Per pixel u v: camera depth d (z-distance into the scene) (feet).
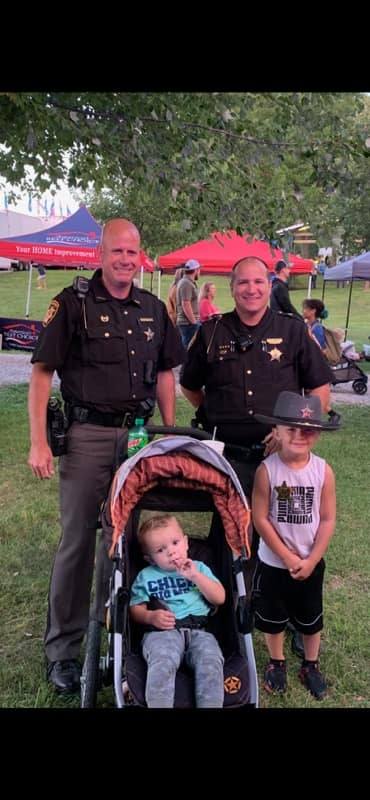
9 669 10.56
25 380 37.47
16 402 31.17
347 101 18.20
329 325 73.77
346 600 12.93
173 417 11.39
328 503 9.73
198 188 18.42
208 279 120.06
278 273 30.91
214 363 10.88
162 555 8.77
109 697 9.91
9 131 20.04
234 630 8.34
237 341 10.77
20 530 15.85
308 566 9.47
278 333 10.87
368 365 49.32
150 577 8.87
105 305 9.82
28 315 67.62
